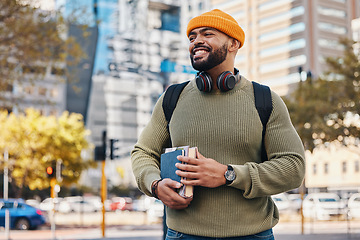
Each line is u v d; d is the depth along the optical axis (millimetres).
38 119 40188
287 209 35062
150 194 2361
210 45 2350
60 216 39500
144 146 2566
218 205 2271
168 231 2441
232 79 2344
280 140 2342
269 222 2359
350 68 20703
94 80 88438
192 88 2482
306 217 30969
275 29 101812
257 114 2359
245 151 2328
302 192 18781
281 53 100500
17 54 14688
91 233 21953
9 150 39031
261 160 2449
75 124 41781
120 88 90375
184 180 2158
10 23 14188
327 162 64062
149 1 95625
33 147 39375
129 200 46688
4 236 19906
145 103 91875
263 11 103812
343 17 100625
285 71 99438
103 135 18344
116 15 91062
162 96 2600
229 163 2311
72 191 68250
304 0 97312
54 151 40062
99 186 81625
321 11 97875
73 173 41500
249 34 105938
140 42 92812
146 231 23188
